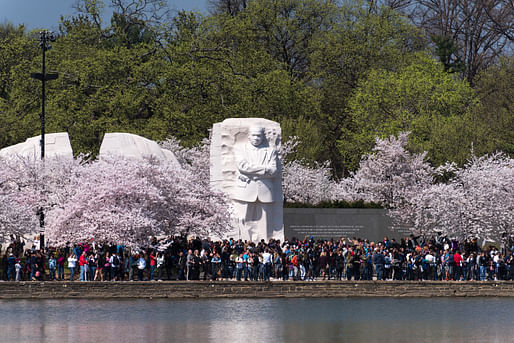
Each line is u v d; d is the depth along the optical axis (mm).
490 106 73125
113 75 70375
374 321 31922
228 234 52688
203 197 47188
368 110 75438
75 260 40969
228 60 74312
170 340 26531
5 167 48344
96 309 34531
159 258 42062
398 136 64375
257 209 53562
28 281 38375
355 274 43406
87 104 68375
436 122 69625
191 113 70250
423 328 30000
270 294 40500
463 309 36281
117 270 41281
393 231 56125
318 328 29797
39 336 27234
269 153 53562
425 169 62969
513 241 50625
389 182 61594
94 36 74000
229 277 44531
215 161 53906
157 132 68062
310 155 72125
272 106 73875
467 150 67375
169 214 45188
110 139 56344
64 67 69438
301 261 44281
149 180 45375
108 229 41312
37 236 46656
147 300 38250
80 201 42562
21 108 68750
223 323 30719
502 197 50656
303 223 56000
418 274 44594
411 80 73875
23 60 69688
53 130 65812
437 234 53250
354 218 56250
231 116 70750
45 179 48312
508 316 33750
